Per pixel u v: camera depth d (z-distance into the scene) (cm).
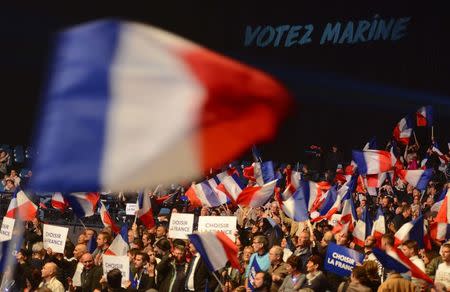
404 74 3984
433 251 1462
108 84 286
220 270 1522
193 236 1377
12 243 776
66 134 282
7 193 2930
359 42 4112
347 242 1623
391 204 2383
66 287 1736
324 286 1293
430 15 3897
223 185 2084
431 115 2955
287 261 1311
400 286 1142
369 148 2512
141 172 292
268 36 4316
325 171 3353
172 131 299
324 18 4200
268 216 1936
